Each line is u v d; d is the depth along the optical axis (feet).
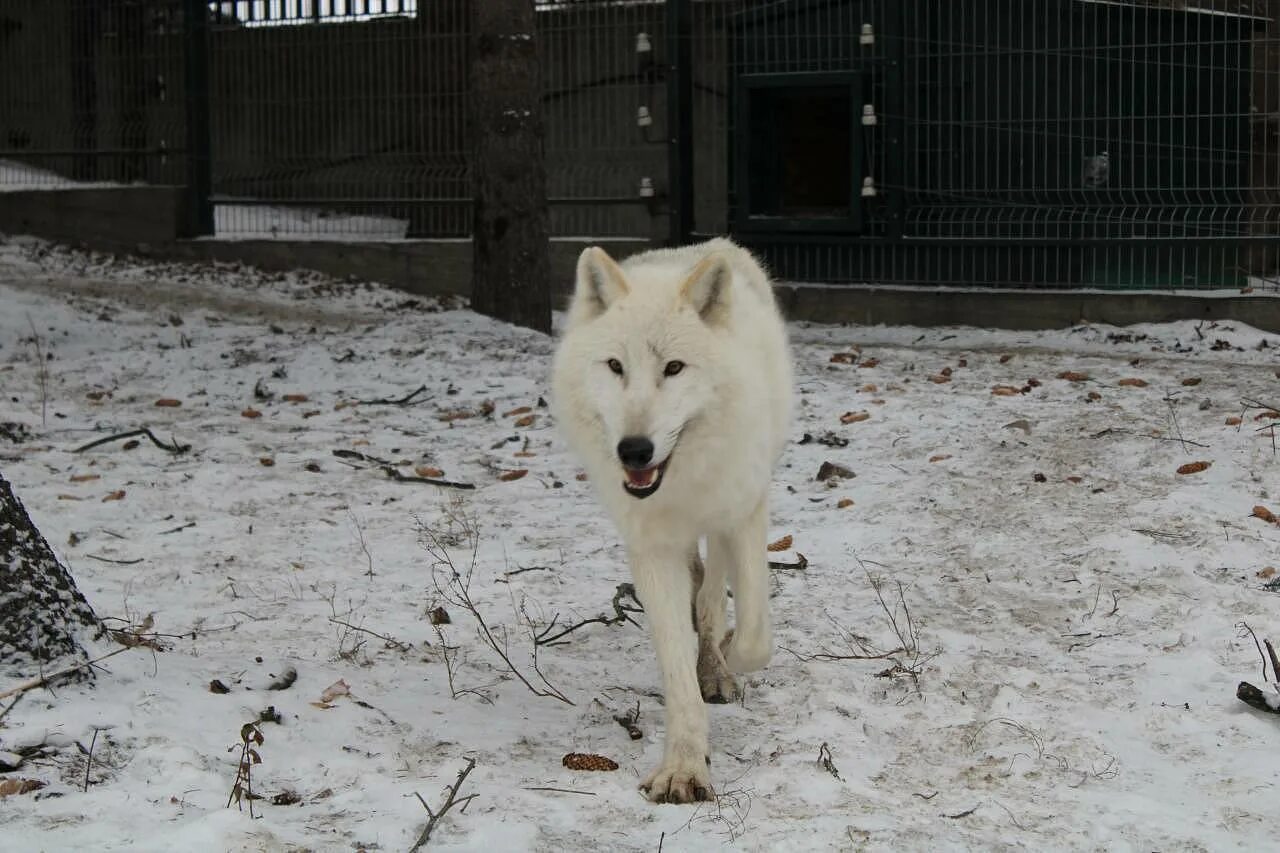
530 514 20.95
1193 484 20.52
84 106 52.03
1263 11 38.27
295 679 13.58
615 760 12.34
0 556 12.31
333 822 10.46
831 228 40.78
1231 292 36.78
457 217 47.78
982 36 38.42
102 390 29.86
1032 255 38.63
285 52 49.42
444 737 12.53
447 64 47.11
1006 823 11.05
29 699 11.84
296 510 21.09
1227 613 15.88
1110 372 29.60
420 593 17.20
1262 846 10.63
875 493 21.29
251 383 30.66
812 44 40.78
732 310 12.71
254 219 51.01
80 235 50.26
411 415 27.86
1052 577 17.46
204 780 10.86
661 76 45.68
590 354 12.44
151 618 14.90
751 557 13.17
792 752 12.50
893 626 15.89
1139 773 12.16
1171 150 37.45
